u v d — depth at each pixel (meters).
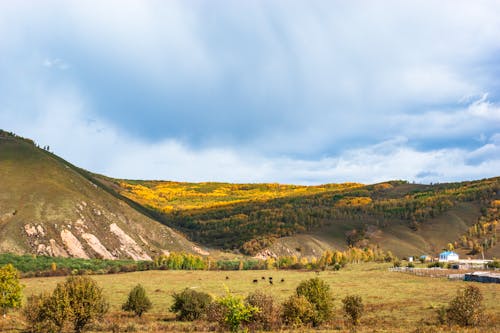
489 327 42.72
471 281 97.88
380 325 46.66
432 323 46.75
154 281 110.56
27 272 133.50
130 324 45.47
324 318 47.53
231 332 36.03
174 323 49.62
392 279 109.06
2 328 43.44
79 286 41.19
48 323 39.94
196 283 104.56
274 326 42.09
